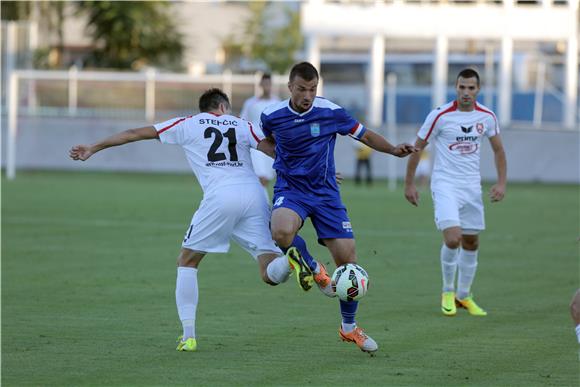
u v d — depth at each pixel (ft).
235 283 98.27
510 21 279.28
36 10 417.08
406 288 96.53
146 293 91.35
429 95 315.78
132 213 167.12
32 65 345.92
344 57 342.03
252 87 276.62
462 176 84.94
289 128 67.21
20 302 86.02
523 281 102.12
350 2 290.76
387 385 58.23
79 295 89.97
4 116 284.61
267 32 457.27
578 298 59.62
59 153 286.05
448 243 81.82
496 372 61.77
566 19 280.72
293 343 70.33
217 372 61.21
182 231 142.10
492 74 311.88
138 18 408.87
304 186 67.77
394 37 286.05
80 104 285.64
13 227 144.77
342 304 66.13
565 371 62.23
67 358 64.80
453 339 72.38
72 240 130.62
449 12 279.08
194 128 69.62
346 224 68.18
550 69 320.70
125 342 70.08
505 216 172.96
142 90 284.20
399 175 280.10
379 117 282.56
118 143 68.44
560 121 312.50
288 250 63.62
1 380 58.65
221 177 69.26
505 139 273.75
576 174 272.72
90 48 440.45
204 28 464.24
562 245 132.36
